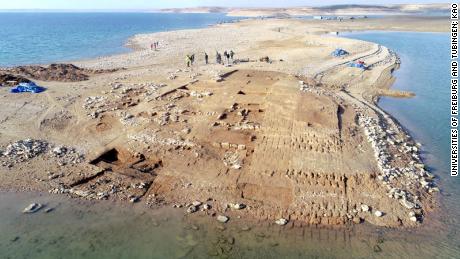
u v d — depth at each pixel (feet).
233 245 46.47
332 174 58.34
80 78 116.26
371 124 79.00
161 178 59.82
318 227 49.24
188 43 224.12
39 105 88.94
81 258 44.57
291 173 58.85
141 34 309.22
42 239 47.96
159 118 78.79
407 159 66.95
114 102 90.38
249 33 275.80
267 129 71.82
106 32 345.92
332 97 91.97
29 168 63.77
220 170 61.16
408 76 132.98
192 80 105.09
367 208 52.03
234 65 140.36
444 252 45.65
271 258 44.37
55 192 57.36
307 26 343.87
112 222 50.90
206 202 54.29
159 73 124.16
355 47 178.70
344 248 45.98
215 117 78.38
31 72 120.98
